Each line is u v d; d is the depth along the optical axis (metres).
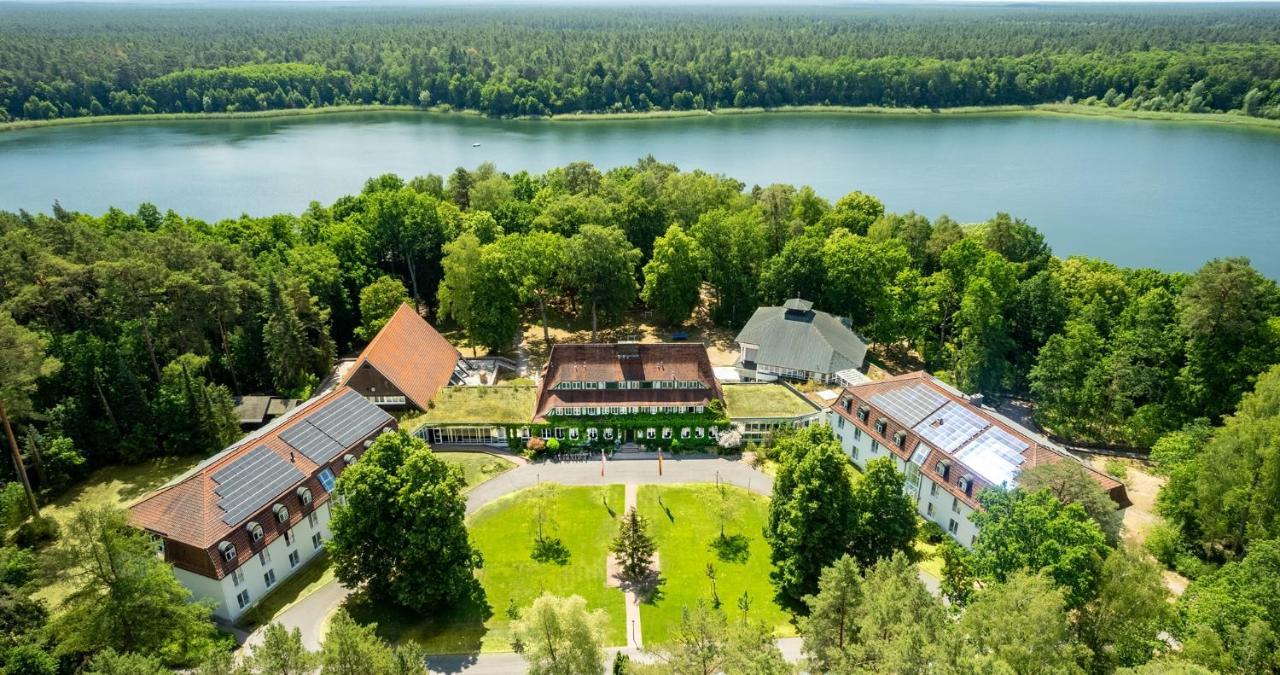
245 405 103.38
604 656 55.84
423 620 69.12
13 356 74.75
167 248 103.88
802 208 156.62
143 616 58.78
